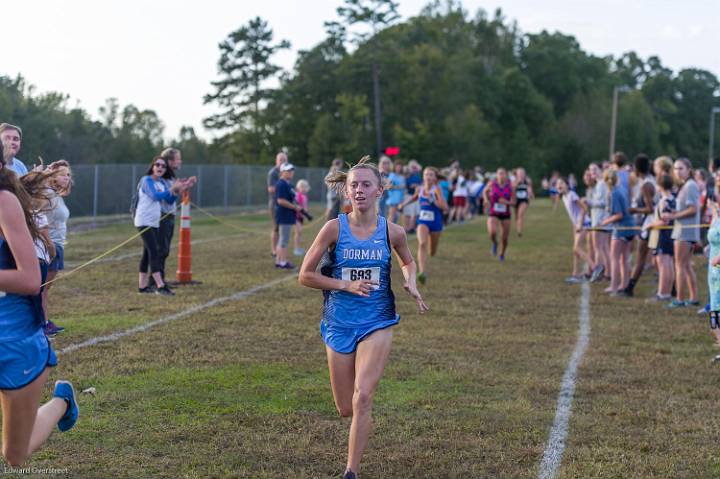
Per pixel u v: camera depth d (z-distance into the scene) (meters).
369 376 4.71
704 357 8.28
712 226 8.24
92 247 17.94
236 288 12.05
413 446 5.45
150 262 11.31
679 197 11.39
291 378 7.02
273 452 5.27
